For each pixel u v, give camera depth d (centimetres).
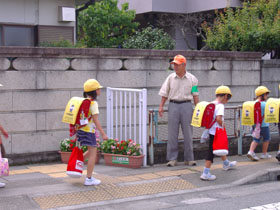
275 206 585
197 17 1798
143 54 919
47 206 576
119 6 1945
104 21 1602
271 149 1005
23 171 773
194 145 902
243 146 954
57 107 855
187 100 819
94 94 658
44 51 827
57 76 848
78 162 657
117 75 904
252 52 1045
